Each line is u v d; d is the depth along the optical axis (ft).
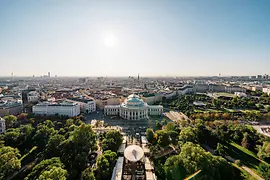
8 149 475.72
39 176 359.05
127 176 434.30
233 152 572.51
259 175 454.81
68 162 480.64
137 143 640.58
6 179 445.78
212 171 407.03
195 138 610.24
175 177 431.84
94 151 582.35
